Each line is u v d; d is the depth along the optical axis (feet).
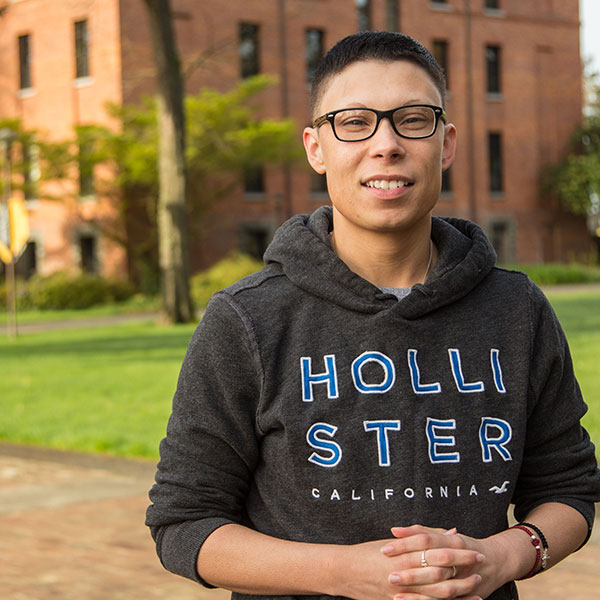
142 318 94.17
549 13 148.15
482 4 141.69
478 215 142.10
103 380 43.73
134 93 115.34
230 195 123.44
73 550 19.13
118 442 29.63
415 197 6.45
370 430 6.18
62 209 120.98
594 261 151.12
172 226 77.25
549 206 149.28
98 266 118.83
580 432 6.94
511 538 6.25
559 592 16.10
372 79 6.42
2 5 118.73
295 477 6.22
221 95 114.32
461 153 140.36
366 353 6.28
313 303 6.41
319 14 129.18
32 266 125.59
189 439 6.40
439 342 6.39
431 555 5.64
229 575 6.11
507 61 144.66
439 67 6.71
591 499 6.84
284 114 127.13
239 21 123.54
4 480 25.64
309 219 7.02
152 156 104.68
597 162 145.28
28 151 114.62
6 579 17.35
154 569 17.85
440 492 6.16
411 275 6.74
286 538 6.29
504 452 6.32
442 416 6.26
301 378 6.27
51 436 30.99
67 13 119.65
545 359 6.67
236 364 6.37
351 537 6.15
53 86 121.80
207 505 6.37
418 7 135.54
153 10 74.79
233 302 6.46
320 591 5.90
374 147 6.36
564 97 150.20
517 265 137.49
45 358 54.80
